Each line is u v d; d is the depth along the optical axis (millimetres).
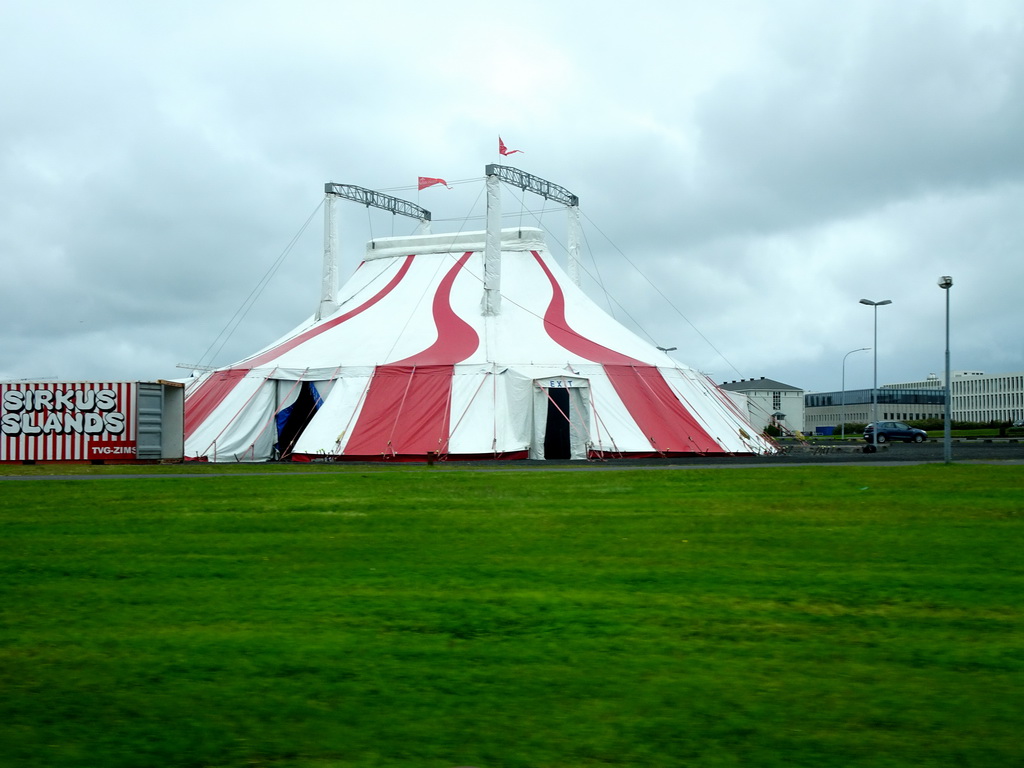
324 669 5707
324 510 14172
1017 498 15273
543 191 39812
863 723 4742
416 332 35812
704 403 35594
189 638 6457
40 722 4832
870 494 16094
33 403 30078
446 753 4414
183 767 4281
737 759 4316
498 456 30719
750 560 9461
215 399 35500
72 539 11203
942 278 25531
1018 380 123812
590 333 36656
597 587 8156
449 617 7039
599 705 5035
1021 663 5734
